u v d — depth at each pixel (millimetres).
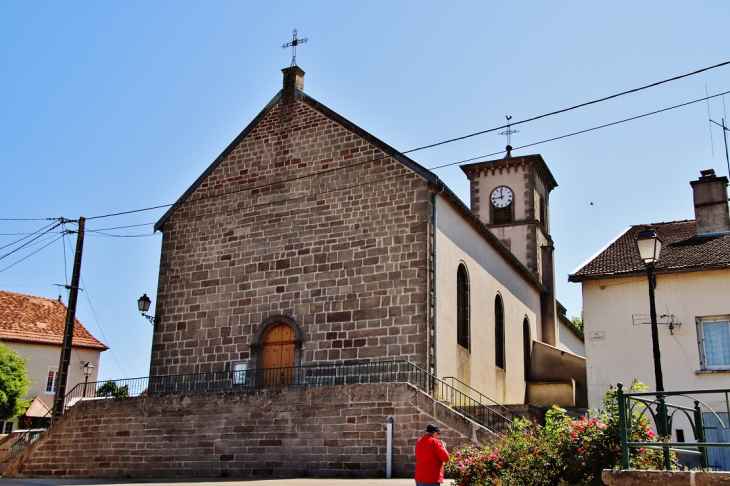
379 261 24625
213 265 27922
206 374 26672
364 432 20344
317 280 25578
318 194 26531
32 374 43906
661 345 23234
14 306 46406
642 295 23812
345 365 24109
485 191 47188
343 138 26641
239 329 26609
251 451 21969
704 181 26438
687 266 23172
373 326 24062
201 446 22875
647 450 11859
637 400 10641
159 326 28188
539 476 12680
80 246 29234
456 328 25672
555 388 33500
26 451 25891
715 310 22812
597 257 25969
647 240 16109
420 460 12750
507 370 31375
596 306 24328
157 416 23891
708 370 22406
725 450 21328
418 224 24344
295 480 19500
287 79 28875
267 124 28672
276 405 21938
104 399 25062
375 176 25547
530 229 44906
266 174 27969
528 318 36500
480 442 18531
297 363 24938
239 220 27953
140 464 23719
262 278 26719
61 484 21031
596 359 23891
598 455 12156
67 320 28344
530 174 46219
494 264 31359
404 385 20141
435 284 24125
